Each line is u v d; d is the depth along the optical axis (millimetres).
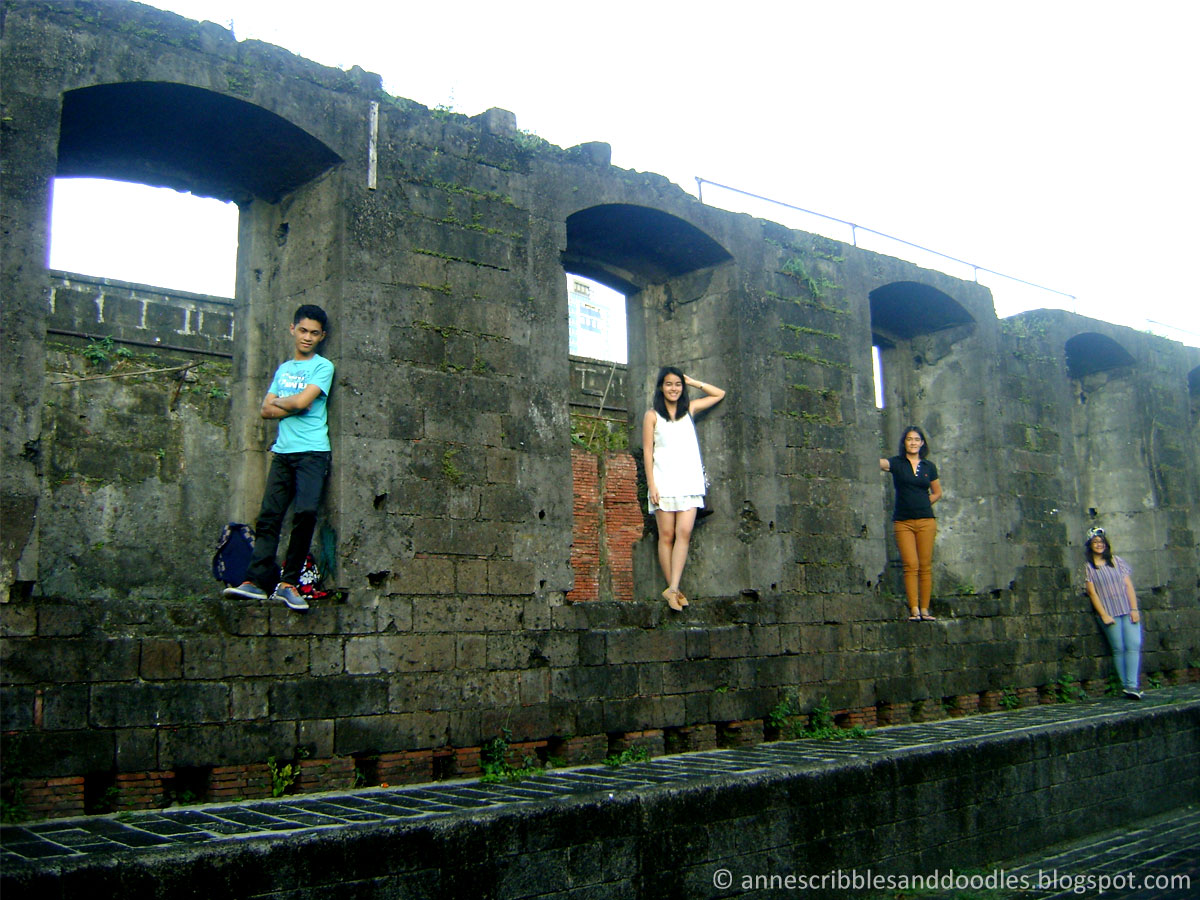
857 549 11805
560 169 9984
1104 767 10625
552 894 6445
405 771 8023
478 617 8672
